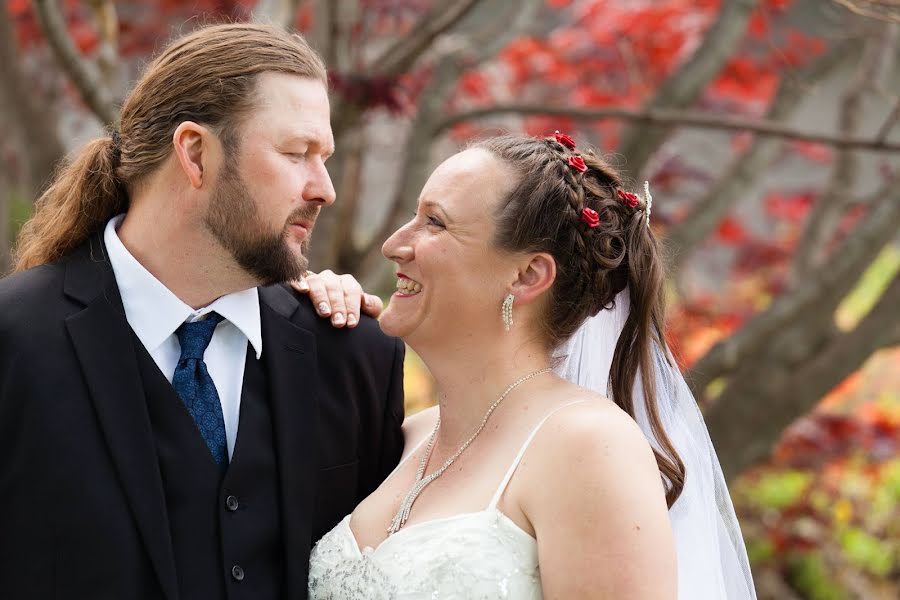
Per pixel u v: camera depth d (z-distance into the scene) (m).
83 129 7.12
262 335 3.04
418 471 2.94
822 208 6.34
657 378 3.04
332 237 5.19
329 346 3.17
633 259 2.92
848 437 6.33
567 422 2.64
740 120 4.92
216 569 2.79
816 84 6.07
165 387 2.82
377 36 6.16
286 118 2.82
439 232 2.82
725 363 5.53
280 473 2.93
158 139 2.85
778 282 7.19
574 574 2.51
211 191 2.81
